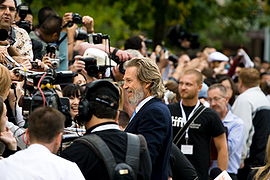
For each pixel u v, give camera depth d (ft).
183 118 32.45
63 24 32.48
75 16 32.42
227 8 72.43
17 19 31.14
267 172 24.77
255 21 77.46
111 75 28.63
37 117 20.26
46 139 20.21
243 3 72.33
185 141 32.27
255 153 39.45
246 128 39.22
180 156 28.22
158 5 61.00
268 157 24.79
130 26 63.46
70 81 27.53
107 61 29.09
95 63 28.19
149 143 23.97
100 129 21.70
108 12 65.87
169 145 24.75
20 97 24.49
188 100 32.58
